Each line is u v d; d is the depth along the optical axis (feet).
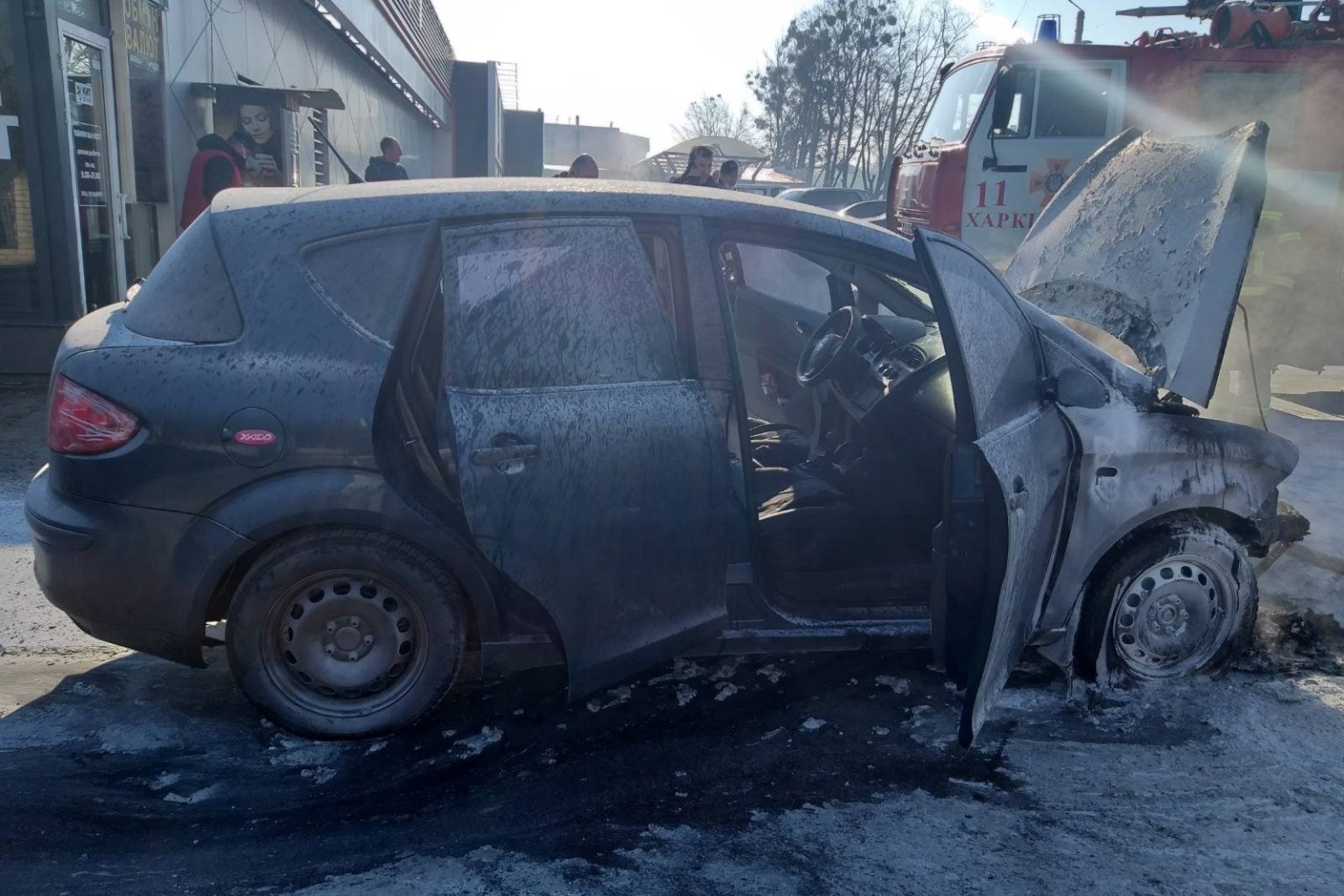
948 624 11.21
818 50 131.34
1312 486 22.62
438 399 10.85
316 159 48.78
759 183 92.27
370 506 10.73
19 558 16.89
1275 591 16.16
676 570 11.23
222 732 11.73
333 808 10.37
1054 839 10.05
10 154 27.35
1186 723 12.20
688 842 9.90
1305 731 12.04
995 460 10.12
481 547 10.37
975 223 32.65
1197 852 9.89
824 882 9.36
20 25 26.55
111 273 30.89
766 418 17.66
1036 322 12.66
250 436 10.53
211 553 10.67
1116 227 14.62
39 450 22.63
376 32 55.31
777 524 13.05
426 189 11.38
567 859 9.60
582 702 12.48
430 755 11.34
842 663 13.55
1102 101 31.35
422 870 9.41
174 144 34.06
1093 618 12.61
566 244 11.16
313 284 10.84
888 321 14.84
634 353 11.15
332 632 11.27
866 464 13.73
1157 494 12.44
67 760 11.07
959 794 10.77
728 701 12.59
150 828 9.95
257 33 42.01
